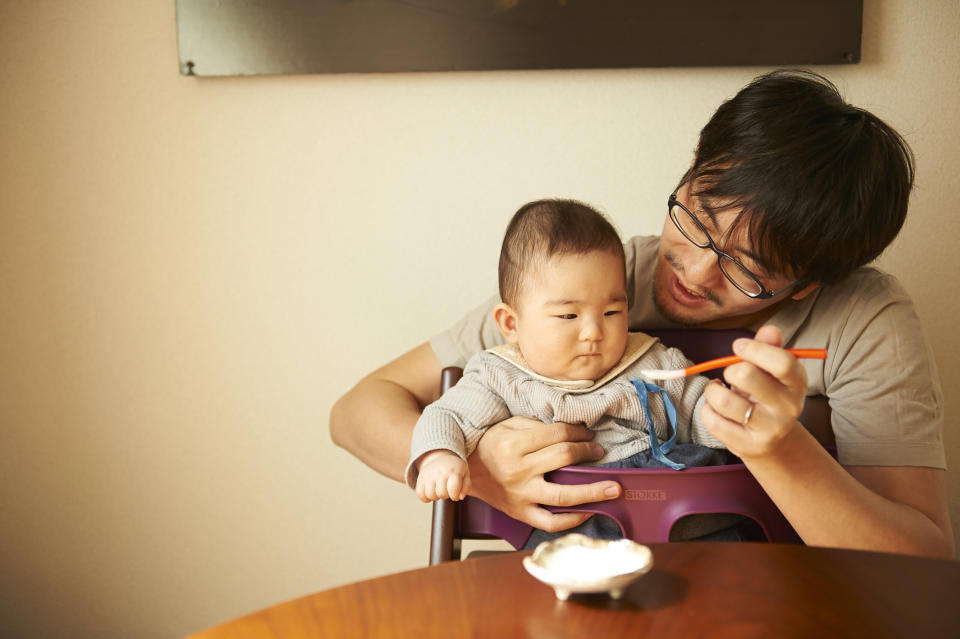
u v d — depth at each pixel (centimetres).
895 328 103
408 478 98
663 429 105
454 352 126
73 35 161
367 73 154
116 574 170
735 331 115
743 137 92
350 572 166
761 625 51
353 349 162
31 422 169
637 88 152
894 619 51
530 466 93
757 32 146
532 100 154
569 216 107
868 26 147
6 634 172
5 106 164
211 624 169
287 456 165
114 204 164
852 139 90
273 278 163
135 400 167
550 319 104
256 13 154
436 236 159
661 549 65
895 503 90
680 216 99
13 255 167
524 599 56
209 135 161
